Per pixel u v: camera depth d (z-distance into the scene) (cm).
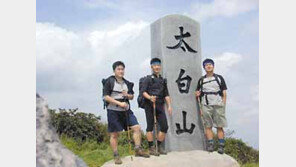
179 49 815
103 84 649
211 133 759
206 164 691
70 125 1138
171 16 817
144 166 641
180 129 782
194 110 805
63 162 376
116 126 636
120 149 1080
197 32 848
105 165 640
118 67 647
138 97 721
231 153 1185
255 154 1238
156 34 823
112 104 642
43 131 379
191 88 812
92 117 1222
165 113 773
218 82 750
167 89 740
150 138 707
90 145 1102
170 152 746
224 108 747
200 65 838
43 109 396
